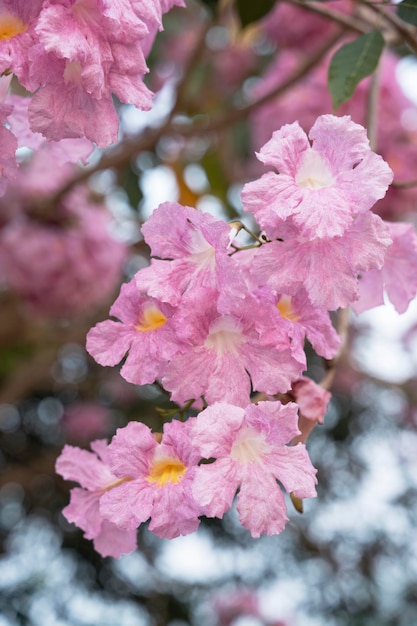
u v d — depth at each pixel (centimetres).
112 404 235
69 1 67
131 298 70
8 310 210
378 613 266
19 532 243
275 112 155
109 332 71
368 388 257
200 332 68
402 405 263
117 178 199
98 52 67
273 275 67
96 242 178
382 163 68
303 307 70
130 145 158
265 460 67
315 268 67
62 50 66
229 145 191
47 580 241
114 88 69
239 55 203
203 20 198
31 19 68
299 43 166
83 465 75
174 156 192
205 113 200
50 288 180
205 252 69
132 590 246
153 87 185
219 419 67
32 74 68
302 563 264
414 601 268
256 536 66
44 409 244
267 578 264
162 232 69
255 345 69
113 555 76
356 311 79
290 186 68
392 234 77
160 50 175
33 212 175
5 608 238
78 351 235
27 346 221
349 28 118
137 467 69
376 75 101
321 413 74
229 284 67
